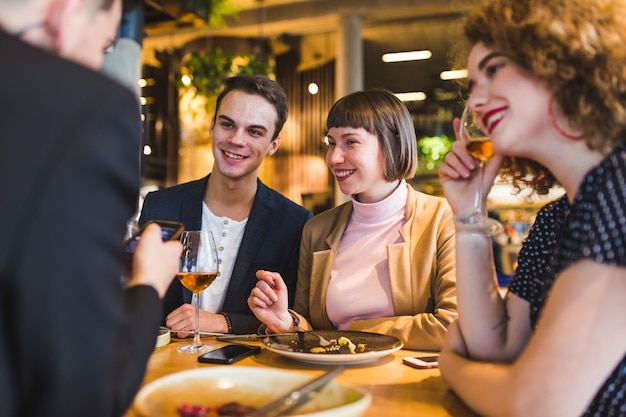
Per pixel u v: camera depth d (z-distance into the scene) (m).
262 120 1.91
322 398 0.69
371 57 6.90
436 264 1.53
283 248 2.00
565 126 0.76
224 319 1.61
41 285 0.43
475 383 0.77
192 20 3.20
